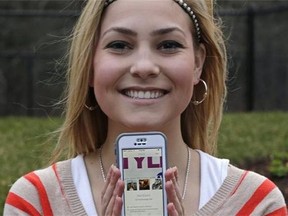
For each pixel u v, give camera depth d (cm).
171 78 278
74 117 304
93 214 287
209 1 305
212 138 322
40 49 1639
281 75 1544
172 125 296
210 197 292
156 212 272
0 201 676
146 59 277
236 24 1600
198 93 315
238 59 1579
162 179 273
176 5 286
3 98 1600
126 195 272
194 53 299
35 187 292
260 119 1246
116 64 279
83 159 303
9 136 1091
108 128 302
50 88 1538
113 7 283
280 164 843
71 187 293
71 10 1563
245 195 293
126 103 279
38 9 2002
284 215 293
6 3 2006
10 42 1816
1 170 848
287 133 1089
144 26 278
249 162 895
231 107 1577
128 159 274
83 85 296
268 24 1612
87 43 289
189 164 301
